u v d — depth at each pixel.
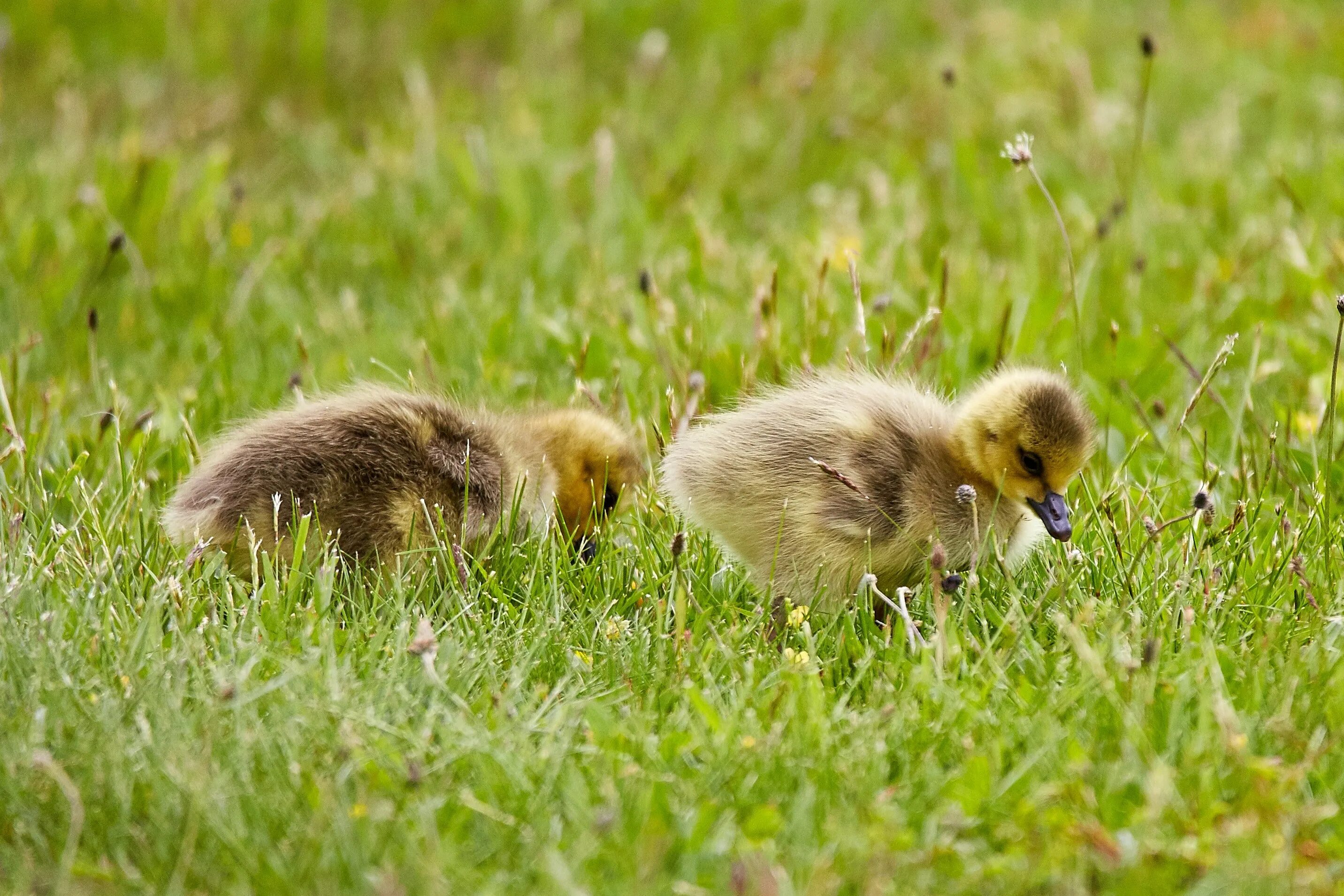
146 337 15.14
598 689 8.48
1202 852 6.79
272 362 14.30
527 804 7.19
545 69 24.06
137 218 17.20
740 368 13.44
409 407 10.66
